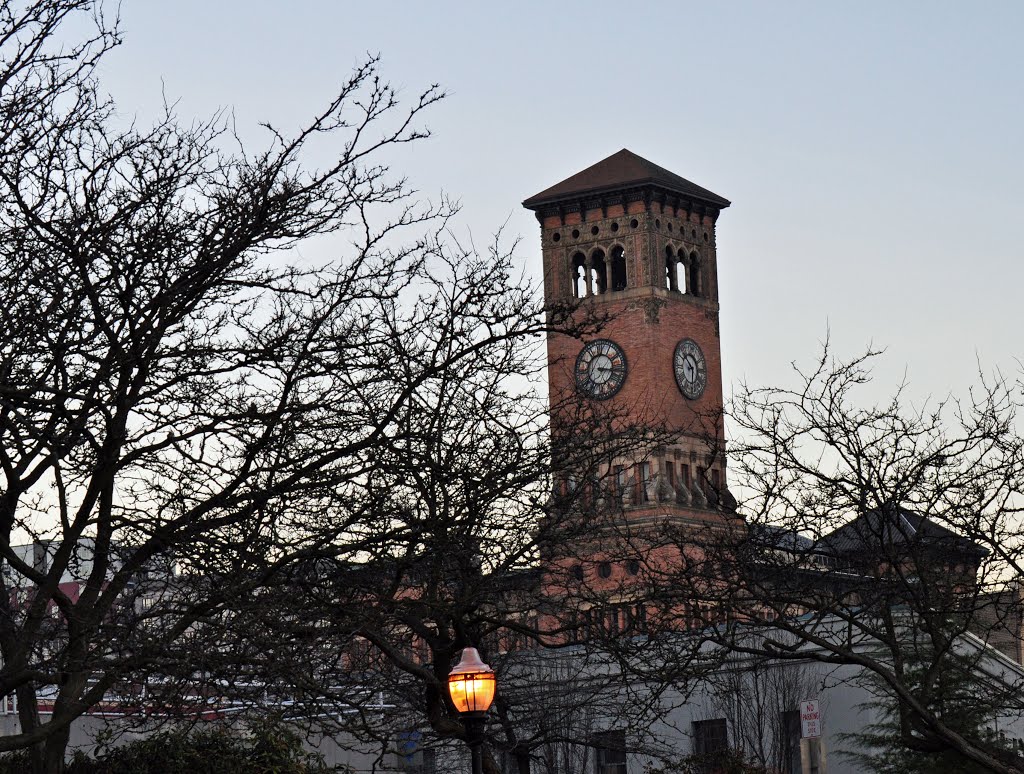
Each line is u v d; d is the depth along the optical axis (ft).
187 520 67.92
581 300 79.56
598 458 83.10
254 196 68.54
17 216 68.33
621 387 512.22
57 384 68.85
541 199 525.75
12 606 74.95
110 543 70.90
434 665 86.17
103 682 63.62
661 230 521.24
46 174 69.10
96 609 66.13
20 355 67.21
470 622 83.10
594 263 524.52
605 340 515.09
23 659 64.44
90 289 65.46
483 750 94.53
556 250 527.81
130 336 65.72
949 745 94.58
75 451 69.62
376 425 70.54
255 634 67.21
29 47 68.49
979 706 114.83
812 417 103.81
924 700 97.55
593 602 89.97
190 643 66.95
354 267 71.87
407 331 75.20
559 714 133.39
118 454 65.92
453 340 76.59
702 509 492.13
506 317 75.97
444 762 149.48
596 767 228.63
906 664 152.87
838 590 105.29
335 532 70.03
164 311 67.10
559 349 514.68
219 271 67.97
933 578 100.68
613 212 522.47
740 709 240.53
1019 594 115.24
